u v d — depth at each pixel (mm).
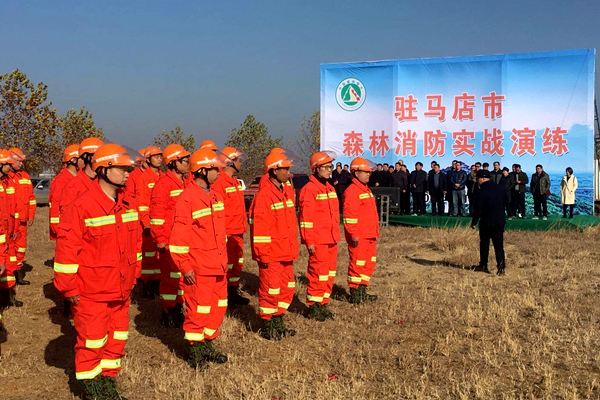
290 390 5555
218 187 8617
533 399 5281
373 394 5480
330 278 8297
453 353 6613
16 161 8211
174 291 7629
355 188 8836
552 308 8281
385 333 7406
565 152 19844
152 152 9156
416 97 21344
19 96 32312
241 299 9023
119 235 4984
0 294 8492
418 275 11242
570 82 19703
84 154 6145
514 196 19031
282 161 7055
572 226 17453
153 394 5508
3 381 5770
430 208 21156
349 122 22125
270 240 7074
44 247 14641
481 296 9250
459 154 20969
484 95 20625
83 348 4969
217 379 5887
